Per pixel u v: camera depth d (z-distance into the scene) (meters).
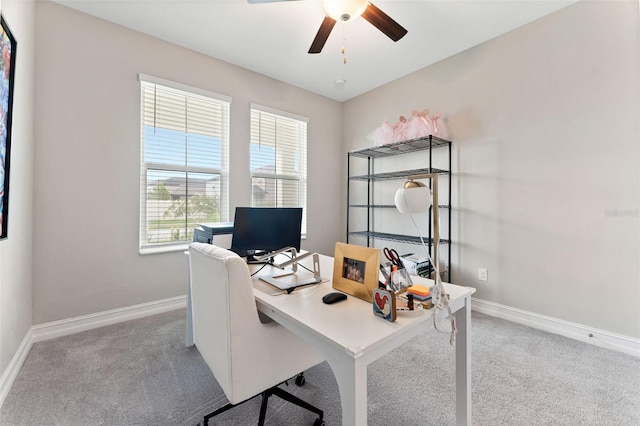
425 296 1.08
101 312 2.37
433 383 1.65
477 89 2.67
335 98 3.98
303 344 1.25
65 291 2.22
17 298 1.77
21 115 1.81
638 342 1.90
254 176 3.29
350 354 0.78
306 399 1.52
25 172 1.90
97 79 2.32
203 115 2.91
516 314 2.46
